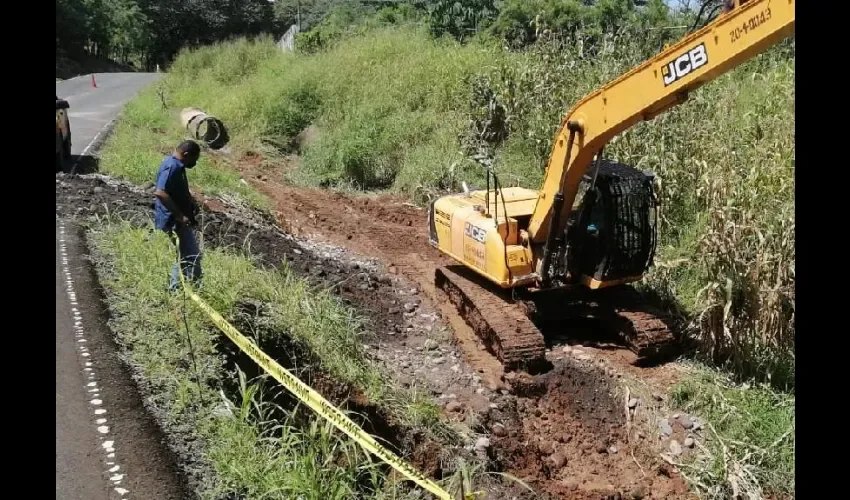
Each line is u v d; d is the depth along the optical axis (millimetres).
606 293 9531
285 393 6574
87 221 9852
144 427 5500
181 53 35062
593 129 8039
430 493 5965
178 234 7902
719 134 11938
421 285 11469
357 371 7570
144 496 4812
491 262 9398
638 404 7965
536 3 24578
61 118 14211
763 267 7988
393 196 16984
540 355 8453
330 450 5680
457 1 27859
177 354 6441
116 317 7129
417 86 19953
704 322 8594
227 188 14609
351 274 11195
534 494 6574
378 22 30922
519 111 16250
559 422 7902
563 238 9031
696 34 6793
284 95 22531
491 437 7414
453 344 9406
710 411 7793
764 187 9289
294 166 19797
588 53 16547
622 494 6797
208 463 5188
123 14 60125
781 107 12211
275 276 8773
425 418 7281
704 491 6891
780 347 8102
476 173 15852
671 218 10977
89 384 5988
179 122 22219
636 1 26656
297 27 40062
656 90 7273
